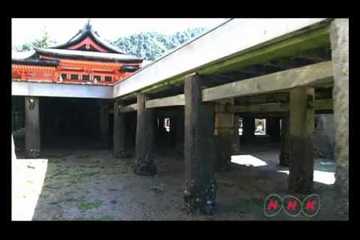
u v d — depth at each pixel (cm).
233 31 704
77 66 2458
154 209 974
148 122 1474
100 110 2372
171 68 1020
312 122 1092
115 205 1019
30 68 2148
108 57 2492
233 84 784
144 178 1413
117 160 1880
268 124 2859
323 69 536
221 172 1548
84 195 1137
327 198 1055
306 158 1095
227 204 1024
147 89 1342
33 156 1833
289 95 1192
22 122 2634
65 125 2728
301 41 560
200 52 842
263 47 647
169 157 2017
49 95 1762
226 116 1550
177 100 1113
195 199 923
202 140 920
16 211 950
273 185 1278
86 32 2569
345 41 429
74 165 1702
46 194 1143
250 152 2241
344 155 416
